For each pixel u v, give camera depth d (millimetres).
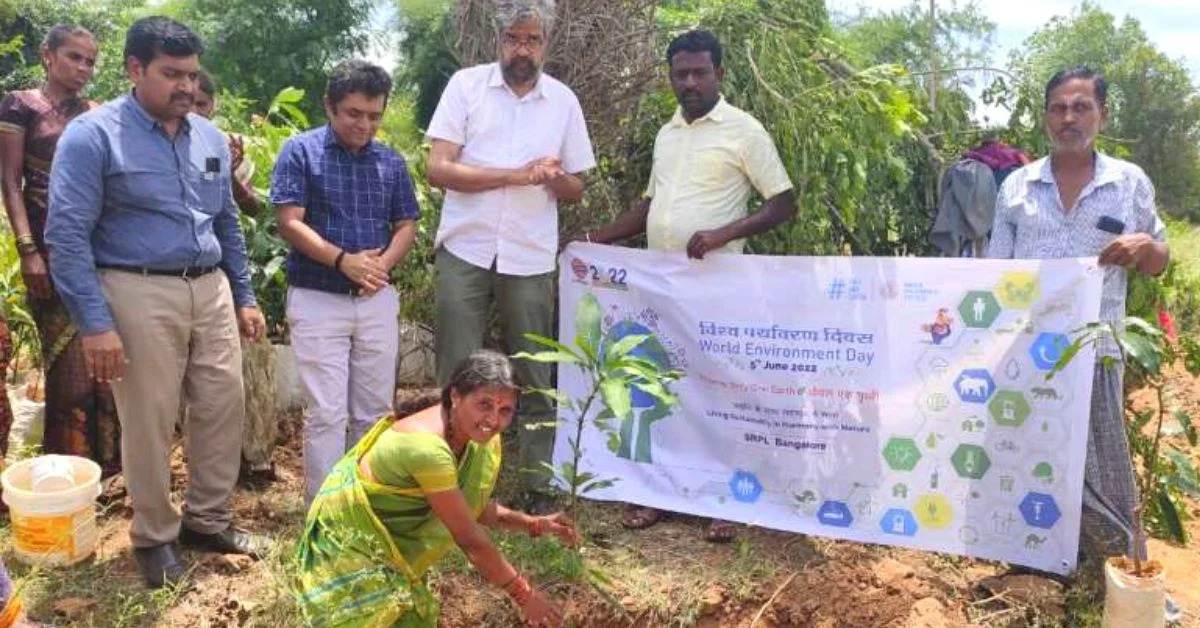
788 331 4277
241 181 4699
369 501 3043
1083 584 3848
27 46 23500
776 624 3848
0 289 5422
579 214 5211
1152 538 4645
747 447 4422
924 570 4055
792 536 4406
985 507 3996
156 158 3531
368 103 3877
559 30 4906
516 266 4258
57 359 4418
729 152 4184
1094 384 3742
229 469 3998
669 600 3844
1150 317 4664
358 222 4020
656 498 4539
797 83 4977
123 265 3514
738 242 4496
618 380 3498
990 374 3924
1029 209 3834
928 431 4070
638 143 5285
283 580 3713
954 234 4688
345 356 4051
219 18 22391
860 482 4215
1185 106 21281
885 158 5223
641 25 5043
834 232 5512
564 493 4574
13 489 3791
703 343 4453
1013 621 3682
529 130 4215
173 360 3641
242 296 4082
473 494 3191
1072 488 3773
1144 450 4238
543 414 4512
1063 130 3619
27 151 4285
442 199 5301
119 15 24359
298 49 22375
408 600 3119
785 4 5305
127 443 3658
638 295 4551
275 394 4832
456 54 5316
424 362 5859
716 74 4184
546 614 3158
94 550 3986
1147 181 3688
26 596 3625
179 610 3602
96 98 18953
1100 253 3619
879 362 4129
